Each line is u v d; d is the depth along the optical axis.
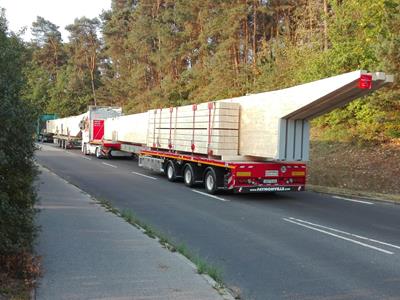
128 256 7.46
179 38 51.72
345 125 28.23
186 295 5.76
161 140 22.05
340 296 6.30
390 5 21.34
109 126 35.34
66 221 10.06
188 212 12.98
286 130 14.97
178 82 50.22
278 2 41.69
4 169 6.08
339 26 27.78
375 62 24.28
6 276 5.95
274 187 16.03
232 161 16.45
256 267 7.67
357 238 9.95
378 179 20.64
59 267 6.71
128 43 63.78
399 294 6.42
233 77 40.81
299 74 30.72
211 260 8.05
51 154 37.38
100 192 16.61
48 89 80.56
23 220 6.14
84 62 83.25
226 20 40.94
